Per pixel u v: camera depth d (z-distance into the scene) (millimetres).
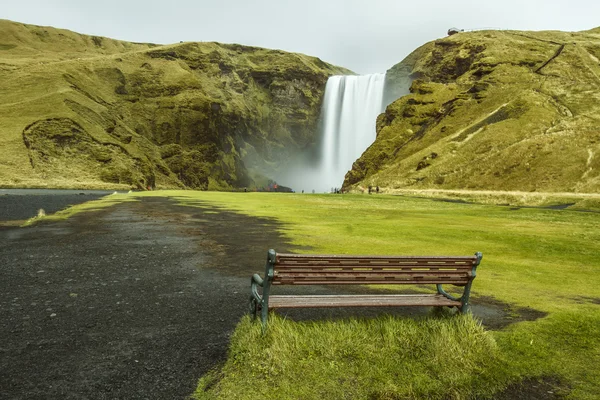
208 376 4375
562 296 7980
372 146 120188
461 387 4219
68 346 5184
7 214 23734
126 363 4695
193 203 34781
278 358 4457
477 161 75812
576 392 4184
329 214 26031
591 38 143500
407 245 14055
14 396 3930
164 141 149625
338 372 4402
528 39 140750
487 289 8555
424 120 118875
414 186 77625
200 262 10906
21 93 123812
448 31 171125
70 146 110812
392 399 3996
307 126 193625
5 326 5879
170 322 6141
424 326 5309
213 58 191750
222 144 167750
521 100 96312
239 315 6520
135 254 11852
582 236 16672
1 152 96375
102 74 153125
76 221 20359
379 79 174625
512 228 19562
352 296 5480
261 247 13305
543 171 60969
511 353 5039
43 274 9211
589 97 93500
